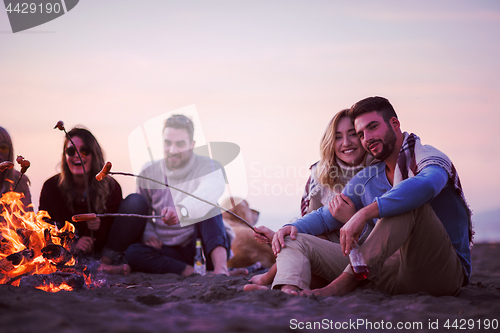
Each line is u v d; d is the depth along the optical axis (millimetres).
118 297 1969
